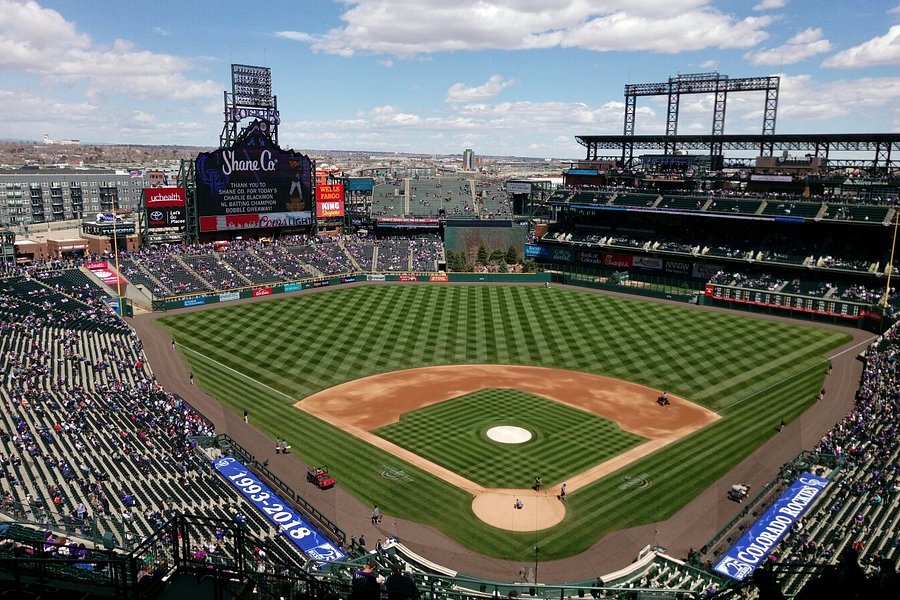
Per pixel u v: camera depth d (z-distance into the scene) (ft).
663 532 134.72
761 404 205.36
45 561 42.19
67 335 234.17
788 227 357.82
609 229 408.05
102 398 185.98
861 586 35.14
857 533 120.26
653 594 96.48
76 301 272.92
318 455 168.86
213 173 351.67
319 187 406.82
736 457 168.66
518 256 429.38
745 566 115.03
